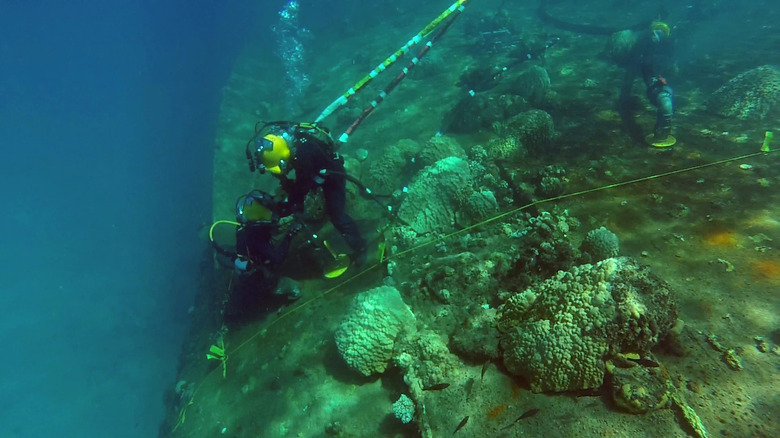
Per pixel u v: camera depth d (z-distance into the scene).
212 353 4.58
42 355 13.05
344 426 3.10
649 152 5.12
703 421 2.32
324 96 10.86
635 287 2.61
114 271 17.25
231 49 29.05
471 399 2.77
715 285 3.17
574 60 8.70
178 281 14.73
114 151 34.97
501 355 2.94
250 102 10.76
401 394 3.12
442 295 3.58
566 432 2.43
